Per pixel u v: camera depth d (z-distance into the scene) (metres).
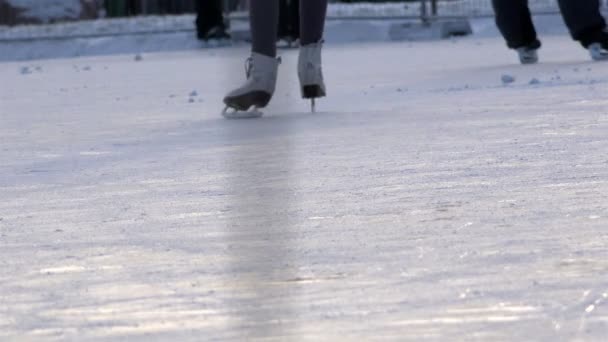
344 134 9.01
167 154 8.36
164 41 35.72
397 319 3.54
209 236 5.07
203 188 6.55
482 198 5.75
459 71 17.36
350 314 3.62
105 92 17.42
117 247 4.92
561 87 12.74
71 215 5.86
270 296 3.90
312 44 11.20
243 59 27.48
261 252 4.66
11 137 10.45
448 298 3.78
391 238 4.84
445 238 4.79
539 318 3.50
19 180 7.35
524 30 18.34
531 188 6.00
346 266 4.33
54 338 3.49
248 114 11.15
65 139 10.01
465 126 9.14
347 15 36.50
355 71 19.45
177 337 3.45
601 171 6.46
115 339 3.46
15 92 18.39
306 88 11.25
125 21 37.59
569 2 17.94
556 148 7.50
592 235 4.74
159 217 5.64
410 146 8.00
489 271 4.15
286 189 6.33
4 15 40.72
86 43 36.03
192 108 13.12
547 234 4.79
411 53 26.14
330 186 6.36
